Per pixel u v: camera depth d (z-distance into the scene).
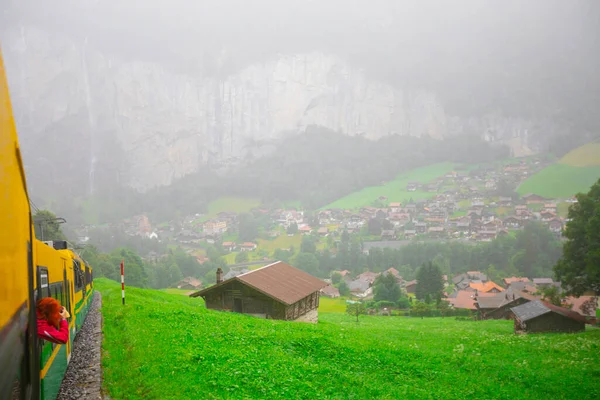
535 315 53.28
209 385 14.65
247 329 26.92
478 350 33.19
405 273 187.38
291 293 46.38
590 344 36.19
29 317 5.65
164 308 33.38
